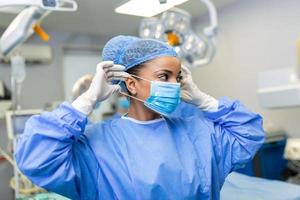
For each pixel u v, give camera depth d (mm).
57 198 1896
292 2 2627
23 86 3502
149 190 893
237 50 3135
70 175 852
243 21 3053
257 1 2914
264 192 1702
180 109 1257
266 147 2607
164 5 1170
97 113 3607
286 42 2689
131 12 1242
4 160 3029
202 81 3572
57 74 3707
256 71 2959
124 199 916
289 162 2621
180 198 913
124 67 1009
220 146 1076
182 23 2033
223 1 3053
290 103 2305
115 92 1000
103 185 937
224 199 1640
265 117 2928
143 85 1012
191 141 1059
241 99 3127
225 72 3279
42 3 1074
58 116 856
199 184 954
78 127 870
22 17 1142
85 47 3836
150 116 1062
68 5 1130
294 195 1637
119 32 2992
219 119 1119
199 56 2166
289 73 2373
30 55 3305
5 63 3336
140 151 964
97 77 922
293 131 2721
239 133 1084
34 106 3555
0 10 1202
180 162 966
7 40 1223
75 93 1287
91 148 963
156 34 1989
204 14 2570
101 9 2379
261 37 2898
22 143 831
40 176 836
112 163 942
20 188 2180
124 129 1024
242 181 1913
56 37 3656
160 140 998
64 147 855
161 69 990
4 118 2994
